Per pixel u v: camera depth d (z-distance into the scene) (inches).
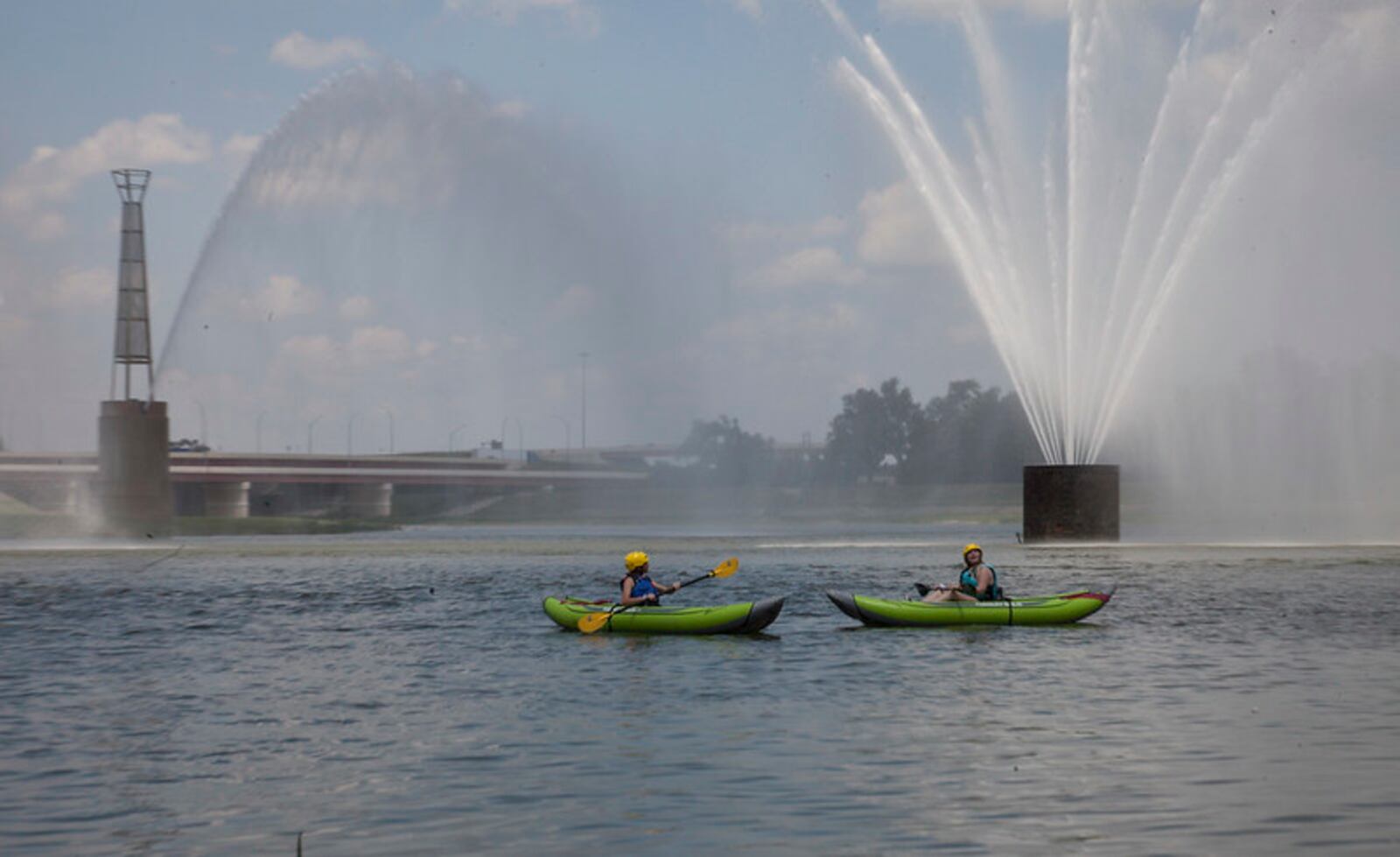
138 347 3932.1
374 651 1219.9
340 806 646.5
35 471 4436.5
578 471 7106.3
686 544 3083.2
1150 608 1505.9
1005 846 573.3
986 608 1336.1
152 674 1094.4
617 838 588.7
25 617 1552.7
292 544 3275.1
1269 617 1409.9
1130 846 572.7
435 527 5324.8
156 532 3865.7
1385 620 1386.6
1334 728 816.3
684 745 778.2
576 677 1042.1
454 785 686.5
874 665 1082.1
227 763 744.3
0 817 633.6
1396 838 580.7
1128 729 816.3
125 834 603.2
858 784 679.7
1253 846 570.3
